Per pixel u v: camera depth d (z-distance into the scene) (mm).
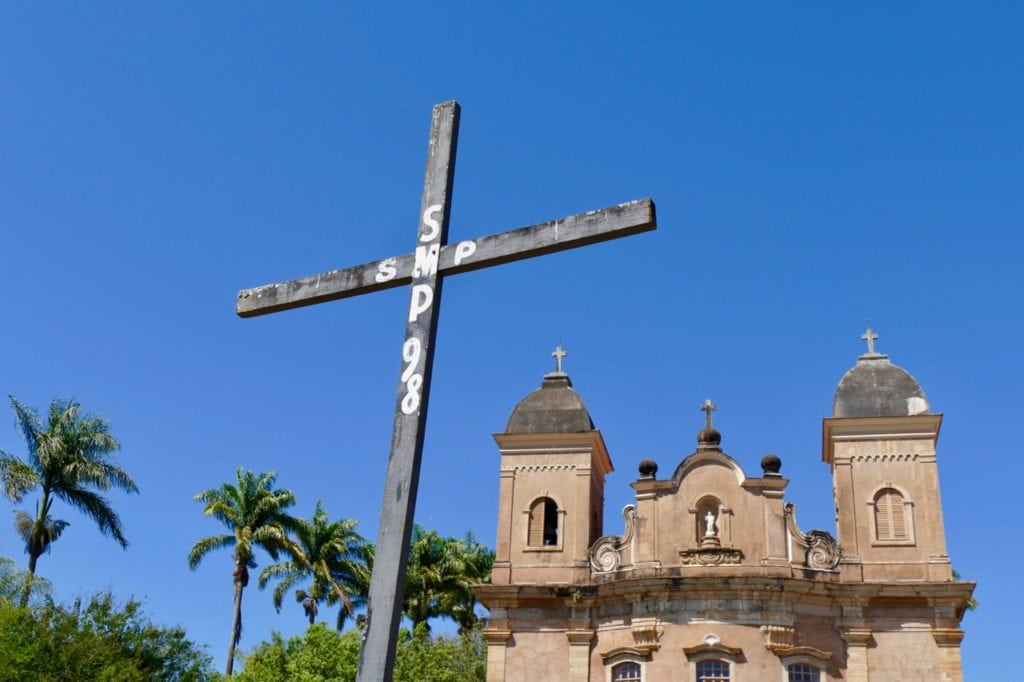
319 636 50125
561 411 43250
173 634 41281
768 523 39094
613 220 11695
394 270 12820
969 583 37125
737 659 36906
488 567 67000
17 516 51094
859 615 37750
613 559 40250
